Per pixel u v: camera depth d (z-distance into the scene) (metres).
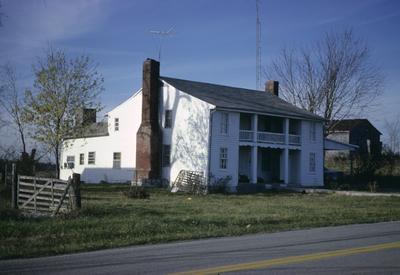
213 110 38.03
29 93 40.97
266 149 44.84
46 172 45.28
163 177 40.75
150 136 40.53
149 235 14.05
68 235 13.50
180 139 39.78
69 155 50.81
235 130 39.78
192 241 13.25
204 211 21.03
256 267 9.20
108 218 17.16
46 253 11.08
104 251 11.48
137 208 21.05
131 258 10.38
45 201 18.42
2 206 18.89
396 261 9.86
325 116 56.06
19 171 32.75
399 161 56.31
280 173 43.94
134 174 41.75
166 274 8.62
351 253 10.80
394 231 15.38
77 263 9.84
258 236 14.25
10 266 9.57
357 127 71.88
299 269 9.02
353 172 51.09
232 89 46.53
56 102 40.94
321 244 12.32
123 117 45.16
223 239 13.62
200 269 9.02
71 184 17.88
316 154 46.09
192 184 37.34
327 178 48.56
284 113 42.56
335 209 23.30
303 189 39.91
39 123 40.69
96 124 48.84
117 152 45.47
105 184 41.31
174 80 42.28
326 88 56.12
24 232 13.84
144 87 41.38
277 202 27.56
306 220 18.61
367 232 15.11
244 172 42.91
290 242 12.77
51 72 40.88
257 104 43.00
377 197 32.56
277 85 52.31
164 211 20.39
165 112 41.06
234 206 24.08
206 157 37.84
